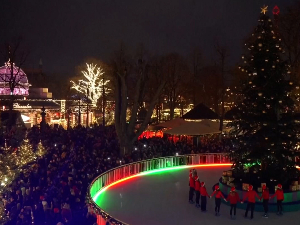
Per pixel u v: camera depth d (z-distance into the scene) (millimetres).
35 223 15562
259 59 18422
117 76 29438
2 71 59188
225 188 18875
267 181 18781
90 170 21922
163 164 27969
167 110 63031
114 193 20641
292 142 18344
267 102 18359
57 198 16859
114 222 12289
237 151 19203
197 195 17906
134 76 51312
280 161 18203
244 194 17781
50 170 20672
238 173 19625
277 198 16609
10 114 42594
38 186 18219
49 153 24844
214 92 49531
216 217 16359
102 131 36250
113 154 26406
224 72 42875
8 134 30141
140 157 27875
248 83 18812
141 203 18594
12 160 19047
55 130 34469
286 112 18828
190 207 17969
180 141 33344
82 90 66250
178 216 16469
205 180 23859
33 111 54562
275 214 16781
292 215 16625
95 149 26281
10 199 17109
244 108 19094
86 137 30781
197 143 33344
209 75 52906
